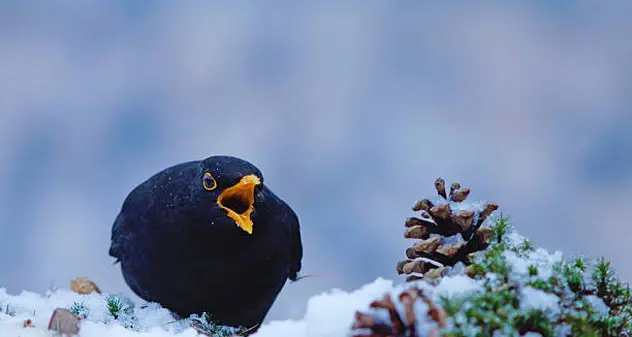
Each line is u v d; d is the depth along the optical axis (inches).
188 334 218.5
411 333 211.8
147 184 225.6
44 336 216.1
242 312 225.1
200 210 222.8
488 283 213.6
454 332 212.2
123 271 226.1
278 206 225.1
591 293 214.5
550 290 213.6
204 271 223.8
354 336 212.1
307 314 215.2
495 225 215.8
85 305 220.4
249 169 222.7
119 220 225.9
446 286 213.6
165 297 224.5
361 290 215.5
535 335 212.8
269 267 224.5
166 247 223.6
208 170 222.8
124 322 220.1
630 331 214.5
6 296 220.8
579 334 213.2
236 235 223.1
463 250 215.6
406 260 216.2
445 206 215.6
